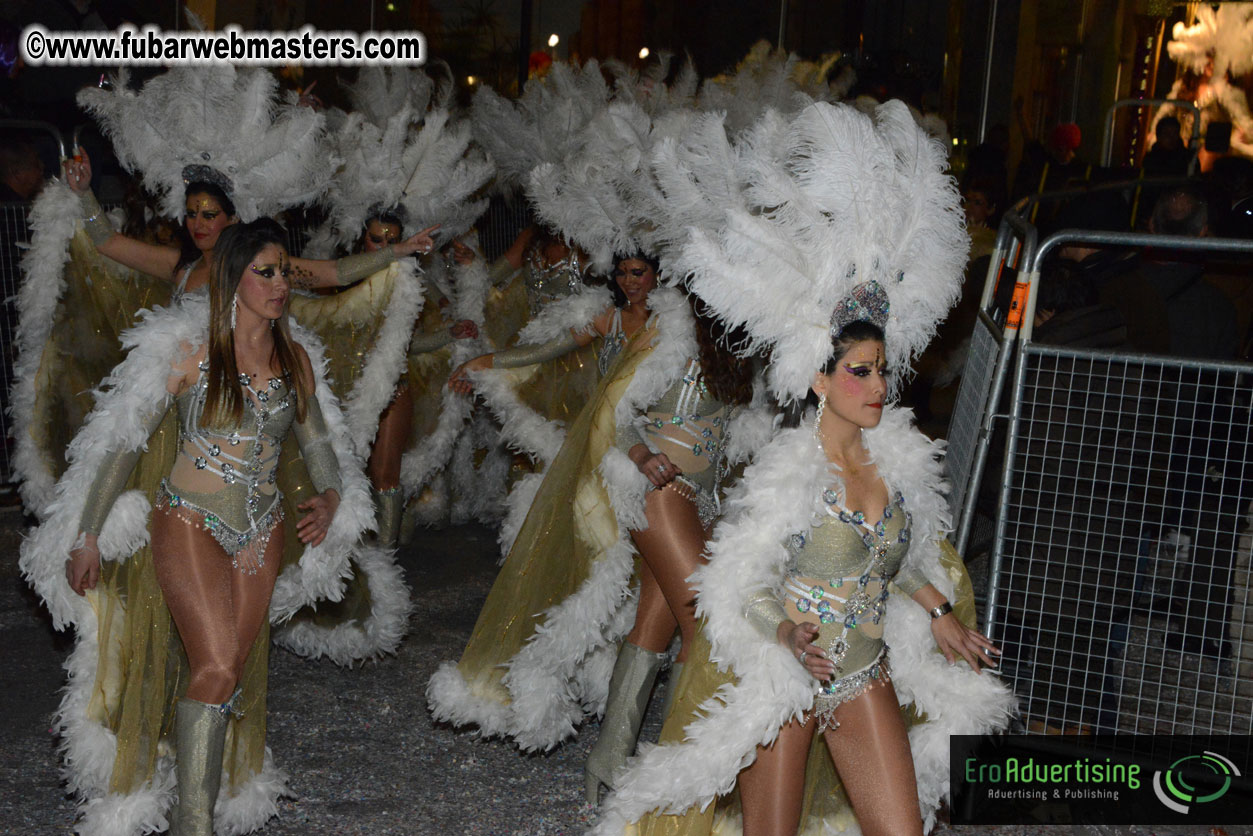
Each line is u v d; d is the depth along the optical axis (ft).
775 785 9.82
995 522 14.40
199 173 14.28
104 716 11.44
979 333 15.28
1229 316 18.21
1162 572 17.37
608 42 37.11
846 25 39.34
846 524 9.61
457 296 21.49
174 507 10.97
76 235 15.16
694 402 12.69
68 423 15.87
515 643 13.70
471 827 12.41
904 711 11.23
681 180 11.23
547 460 16.01
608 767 12.65
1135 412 14.34
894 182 9.88
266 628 11.81
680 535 12.44
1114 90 56.24
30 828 11.92
